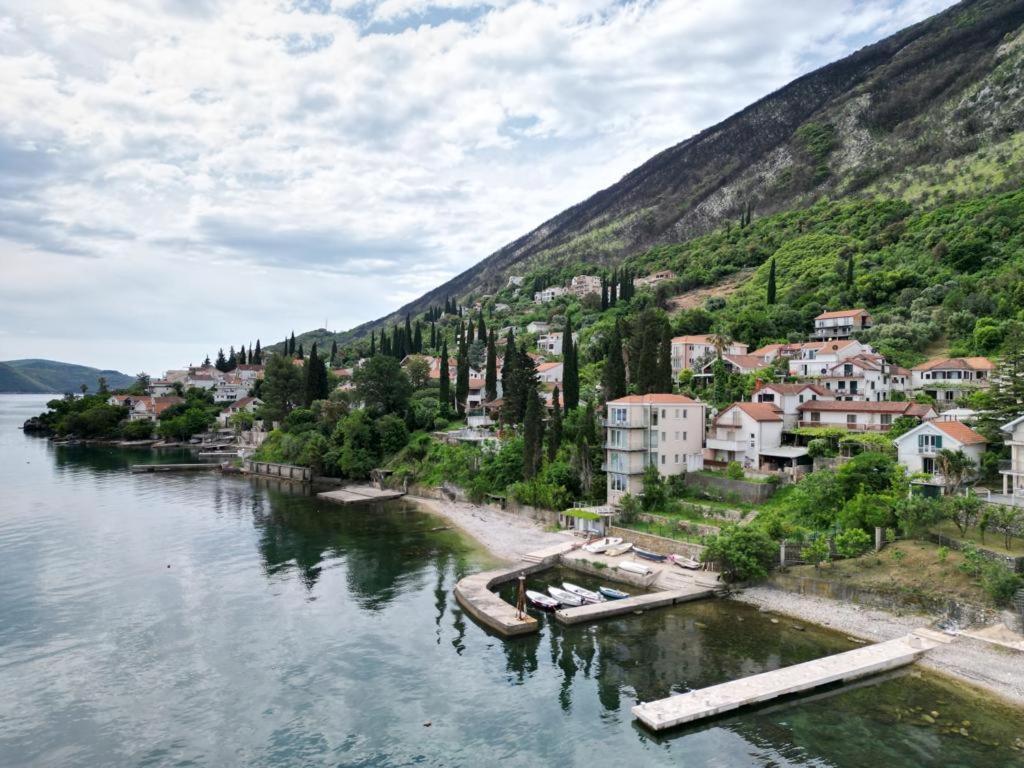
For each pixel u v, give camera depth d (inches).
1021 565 1841.8
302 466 5059.1
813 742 1360.7
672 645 1847.9
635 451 3120.1
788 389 3496.6
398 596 2284.7
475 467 4062.5
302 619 2070.6
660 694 1569.9
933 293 5123.0
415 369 6245.1
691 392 4360.2
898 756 1301.7
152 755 1357.0
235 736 1424.7
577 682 1649.9
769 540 2266.2
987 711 1449.3
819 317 5285.4
